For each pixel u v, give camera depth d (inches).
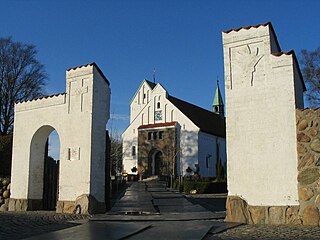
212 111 2864.2
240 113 499.8
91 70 631.2
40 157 712.4
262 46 498.0
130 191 1387.8
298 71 516.7
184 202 921.5
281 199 461.4
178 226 443.8
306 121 460.1
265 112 485.1
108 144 665.6
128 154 2357.3
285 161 465.1
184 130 2158.0
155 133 2249.0
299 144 459.8
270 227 431.8
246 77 502.3
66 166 631.2
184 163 2113.7
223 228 422.9
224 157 2404.0
